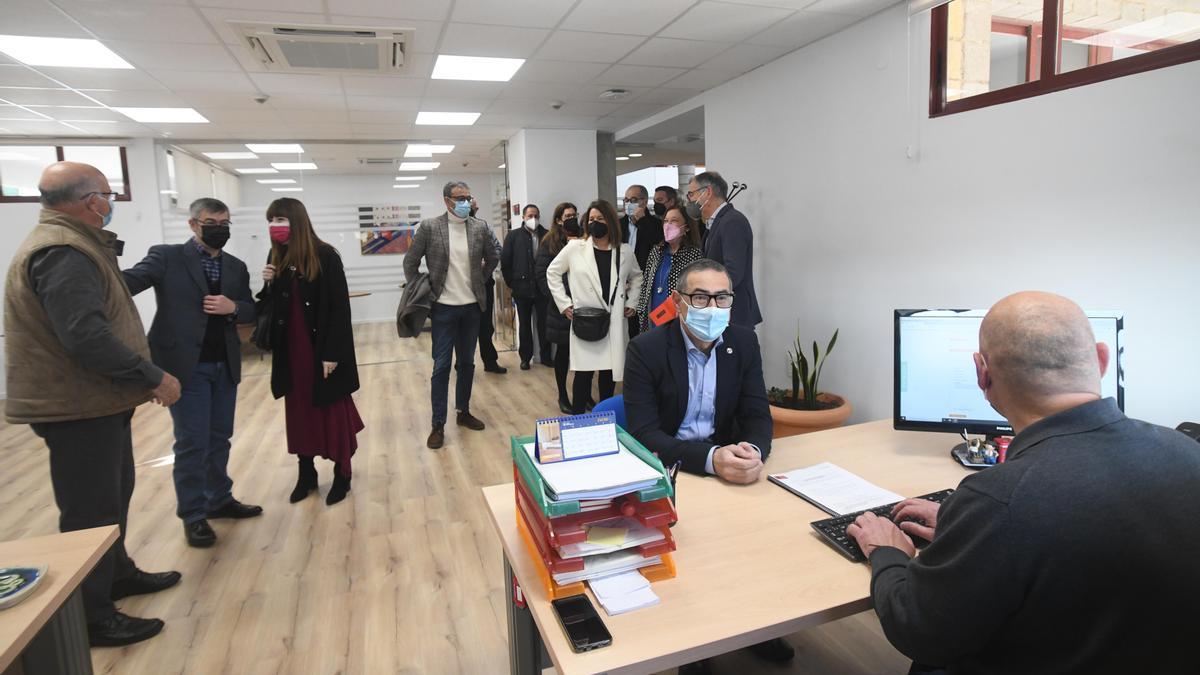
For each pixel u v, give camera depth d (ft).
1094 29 7.59
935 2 9.30
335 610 7.00
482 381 17.85
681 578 3.62
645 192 15.71
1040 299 3.04
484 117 18.60
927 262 10.05
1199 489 2.56
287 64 12.00
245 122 17.52
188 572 7.80
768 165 13.71
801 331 13.05
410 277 11.99
